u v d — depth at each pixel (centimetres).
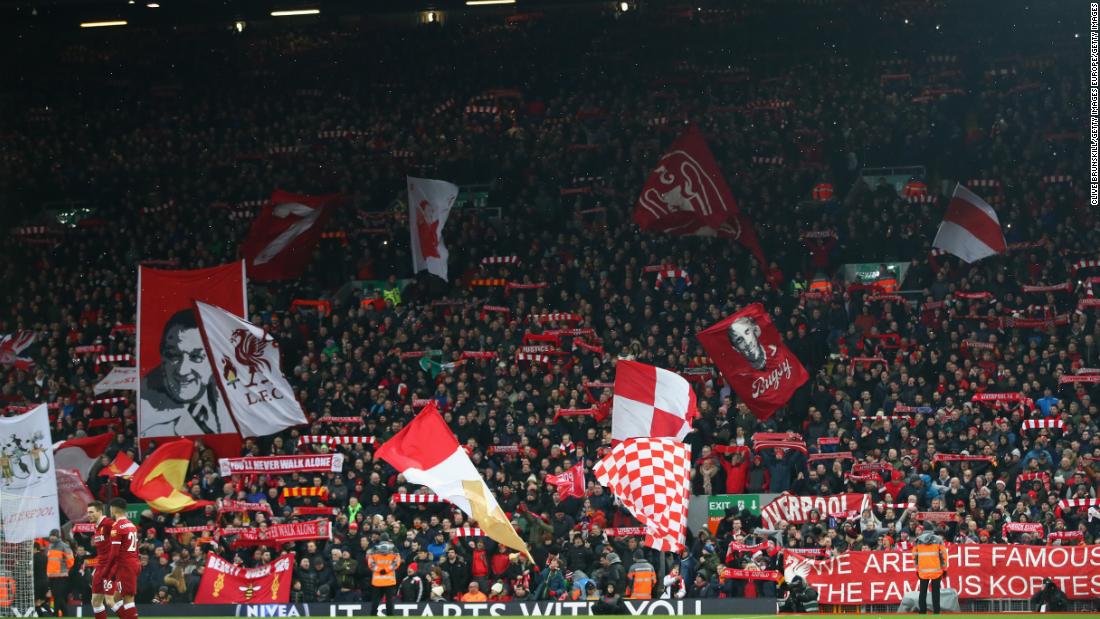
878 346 6631
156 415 5934
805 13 9781
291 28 10250
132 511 5684
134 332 7169
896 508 5225
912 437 5572
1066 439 5447
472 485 4175
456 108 9419
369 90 9669
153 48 10125
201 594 5138
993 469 5397
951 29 9519
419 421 4247
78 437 5978
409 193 7119
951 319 6631
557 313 7069
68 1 9406
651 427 5312
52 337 7312
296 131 9269
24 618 4628
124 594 3566
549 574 5034
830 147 8481
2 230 8894
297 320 7062
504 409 6084
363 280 7856
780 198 7850
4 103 9769
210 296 6016
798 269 7400
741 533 5116
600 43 9881
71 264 8281
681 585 4925
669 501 4669
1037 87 8725
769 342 5856
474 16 10256
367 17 10344
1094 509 5009
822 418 6038
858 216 7556
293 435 5988
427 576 5066
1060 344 6331
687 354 6369
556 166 8450
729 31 9800
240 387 5888
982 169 8156
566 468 5481
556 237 7900
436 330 6975
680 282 7075
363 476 5609
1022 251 7231
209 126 9481
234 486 5653
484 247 7769
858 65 9419
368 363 6594
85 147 9306
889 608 4853
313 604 5044
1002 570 4803
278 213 7594
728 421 5859
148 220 8488
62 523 5700
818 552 4953
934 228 7469
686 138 7281
